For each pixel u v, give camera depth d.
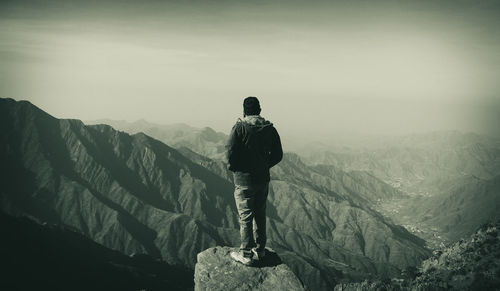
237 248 9.42
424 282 91.62
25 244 109.75
